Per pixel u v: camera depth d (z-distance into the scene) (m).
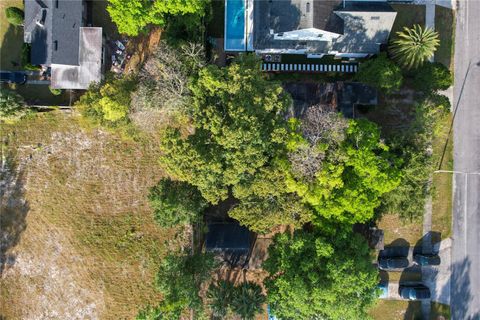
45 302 48.81
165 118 45.44
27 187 48.41
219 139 37.53
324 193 38.28
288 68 47.00
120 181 48.59
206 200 42.62
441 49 47.78
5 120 46.62
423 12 47.69
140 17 40.62
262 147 37.88
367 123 39.97
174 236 48.50
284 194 39.62
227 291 42.31
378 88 46.50
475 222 48.12
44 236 48.62
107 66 46.97
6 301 48.69
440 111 43.28
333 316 38.22
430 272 48.25
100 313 48.75
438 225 48.12
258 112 38.19
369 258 41.34
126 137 46.16
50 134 48.16
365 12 42.84
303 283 38.06
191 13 42.06
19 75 46.56
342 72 47.28
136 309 48.53
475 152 47.94
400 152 42.16
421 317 48.16
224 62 47.31
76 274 48.78
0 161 48.12
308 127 39.03
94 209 48.62
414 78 45.50
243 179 39.03
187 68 40.28
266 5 43.12
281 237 41.31
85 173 48.50
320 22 41.97
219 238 45.72
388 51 44.94
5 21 46.94
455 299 48.19
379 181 38.53
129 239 48.62
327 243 39.06
